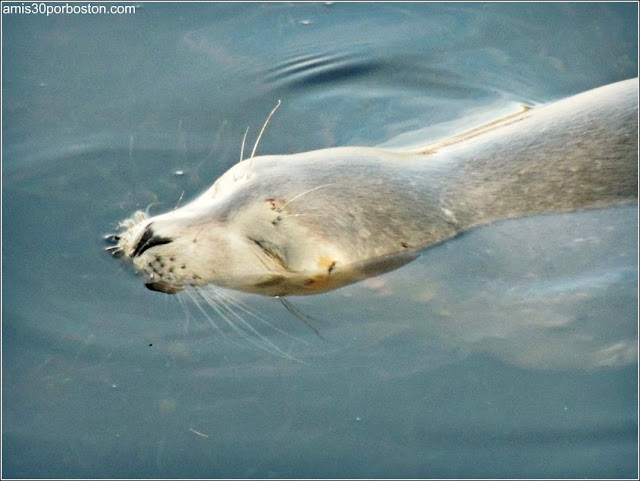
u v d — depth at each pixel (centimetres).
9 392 1537
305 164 1917
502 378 1595
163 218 1839
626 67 2533
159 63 2539
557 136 2000
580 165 1933
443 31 2750
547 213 1894
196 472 1401
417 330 1702
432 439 1460
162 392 1540
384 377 1583
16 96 2386
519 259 1838
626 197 1898
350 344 1655
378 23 2792
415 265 1817
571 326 1709
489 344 1675
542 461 1420
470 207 1898
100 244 1898
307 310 1738
